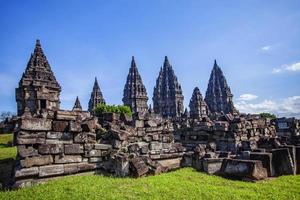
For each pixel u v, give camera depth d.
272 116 74.75
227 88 105.19
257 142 20.70
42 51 56.19
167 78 107.00
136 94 93.56
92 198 9.05
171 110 102.31
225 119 25.41
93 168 13.70
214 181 12.29
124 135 15.89
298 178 12.80
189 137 24.77
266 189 10.68
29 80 50.56
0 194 9.46
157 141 18.09
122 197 9.26
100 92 95.62
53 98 45.88
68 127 13.09
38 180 11.39
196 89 84.75
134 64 98.06
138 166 13.32
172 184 11.42
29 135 11.71
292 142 21.52
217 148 22.50
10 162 14.94
